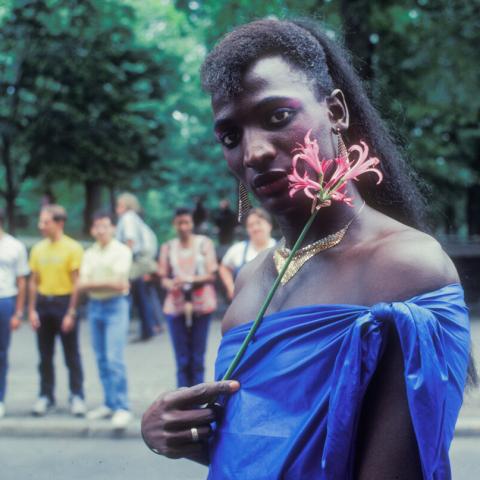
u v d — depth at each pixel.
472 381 1.15
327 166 1.10
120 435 6.56
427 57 11.85
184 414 1.12
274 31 1.13
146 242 10.86
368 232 1.13
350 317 1.04
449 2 11.73
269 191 1.12
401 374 0.98
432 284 1.03
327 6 10.87
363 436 0.99
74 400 6.95
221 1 12.05
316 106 1.12
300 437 1.02
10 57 16.00
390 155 1.29
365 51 10.75
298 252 1.18
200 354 6.46
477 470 5.25
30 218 37.34
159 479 5.20
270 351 1.09
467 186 21.27
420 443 0.93
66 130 16.70
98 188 23.30
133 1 19.53
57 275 6.93
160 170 23.62
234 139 1.14
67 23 15.96
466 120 14.21
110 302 6.52
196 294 6.45
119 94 16.83
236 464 1.06
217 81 1.12
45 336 7.03
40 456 5.97
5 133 16.23
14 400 7.59
